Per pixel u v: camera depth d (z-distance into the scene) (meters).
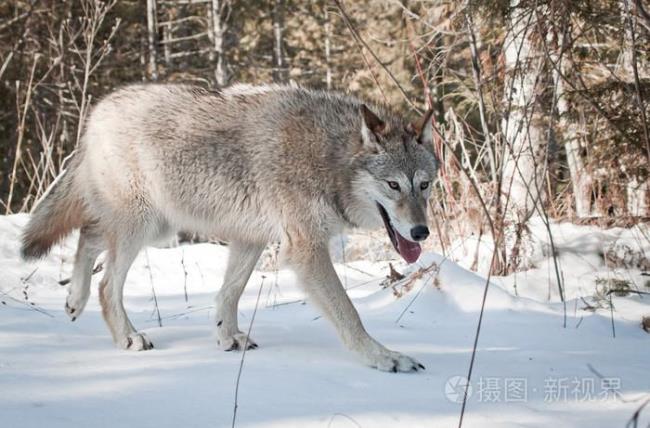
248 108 5.20
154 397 3.64
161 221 5.41
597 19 5.81
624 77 7.06
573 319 5.89
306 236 4.94
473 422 3.43
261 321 5.95
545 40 5.38
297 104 5.17
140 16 23.28
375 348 4.48
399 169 4.93
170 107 5.27
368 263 9.12
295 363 4.45
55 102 18.36
